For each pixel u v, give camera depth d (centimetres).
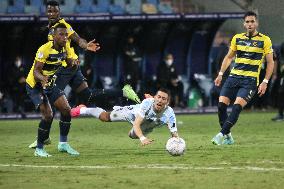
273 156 2680
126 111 2795
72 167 2405
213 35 5675
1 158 2702
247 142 3269
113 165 2450
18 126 4538
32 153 2878
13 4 5609
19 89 5156
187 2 5966
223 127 3112
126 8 5803
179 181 2073
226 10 5956
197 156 2691
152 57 5650
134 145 3181
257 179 2105
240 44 3192
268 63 3175
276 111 5594
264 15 5584
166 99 2617
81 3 5719
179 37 5662
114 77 5534
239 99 3139
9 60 5347
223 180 2088
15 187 1997
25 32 5266
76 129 4259
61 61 2755
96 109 2850
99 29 5412
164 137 3609
